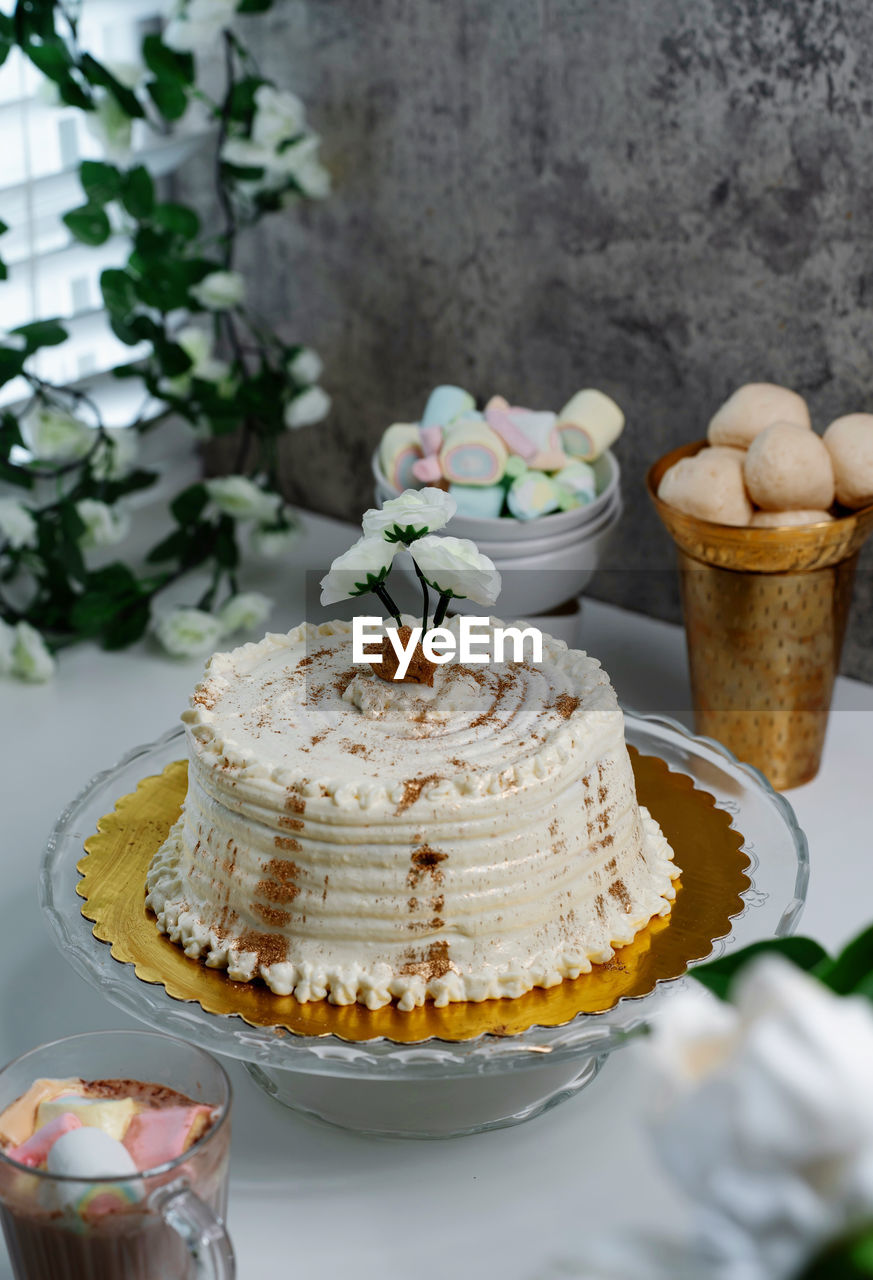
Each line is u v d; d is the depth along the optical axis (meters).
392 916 0.82
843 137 1.14
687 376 1.32
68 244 1.50
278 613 1.51
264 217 1.60
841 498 1.10
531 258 1.38
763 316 1.25
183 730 1.12
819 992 0.39
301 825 0.82
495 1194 0.80
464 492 1.20
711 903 0.90
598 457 1.28
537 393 1.44
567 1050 0.76
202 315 1.70
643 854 0.93
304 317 1.62
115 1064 0.75
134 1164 0.68
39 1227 0.66
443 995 0.81
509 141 1.35
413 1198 0.80
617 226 1.31
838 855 1.09
